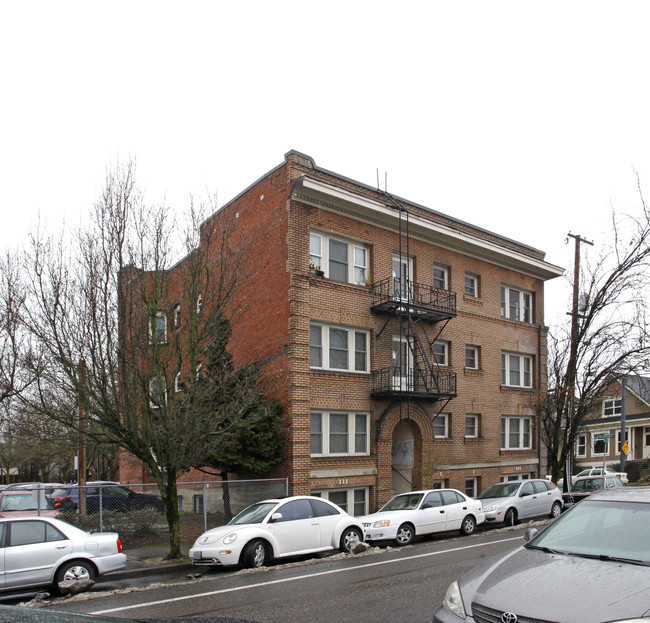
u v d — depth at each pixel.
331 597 9.29
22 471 47.88
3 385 13.98
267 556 12.80
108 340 13.06
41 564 10.53
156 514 16.77
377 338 22.06
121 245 13.59
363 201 21.67
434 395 21.95
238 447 18.75
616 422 51.03
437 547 14.75
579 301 26.97
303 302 20.06
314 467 19.75
